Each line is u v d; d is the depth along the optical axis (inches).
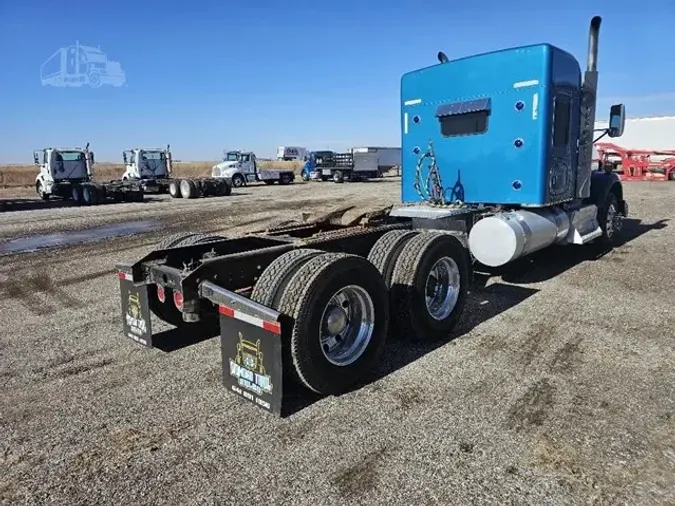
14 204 812.0
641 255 311.7
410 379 143.0
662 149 1355.8
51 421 123.6
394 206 261.3
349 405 128.4
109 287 260.8
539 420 119.2
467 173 259.1
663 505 90.0
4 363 160.9
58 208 744.3
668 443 109.1
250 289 145.9
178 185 931.3
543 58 225.3
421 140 276.4
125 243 406.3
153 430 118.3
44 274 296.2
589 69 268.5
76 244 405.7
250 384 122.0
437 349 165.3
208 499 93.6
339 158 1502.2
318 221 230.7
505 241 217.2
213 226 503.5
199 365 155.7
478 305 213.2
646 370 146.2
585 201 317.1
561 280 252.8
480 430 115.2
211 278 138.8
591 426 116.2
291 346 122.1
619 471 99.7
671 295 223.5
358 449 108.6
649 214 512.1
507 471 100.0
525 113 233.9
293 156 2682.1
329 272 127.4
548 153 235.0
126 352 167.9
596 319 192.2
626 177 1105.4
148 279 151.7
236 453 108.1
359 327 141.7
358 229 198.2
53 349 172.4
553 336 174.9
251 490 95.9
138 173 1040.8
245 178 1288.1
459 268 179.6
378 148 1784.0
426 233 177.3
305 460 105.0
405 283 161.2
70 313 215.9
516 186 242.4
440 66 261.0
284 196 910.4
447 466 102.0
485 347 166.2
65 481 100.1
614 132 289.4
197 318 137.2
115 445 112.4
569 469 100.4
